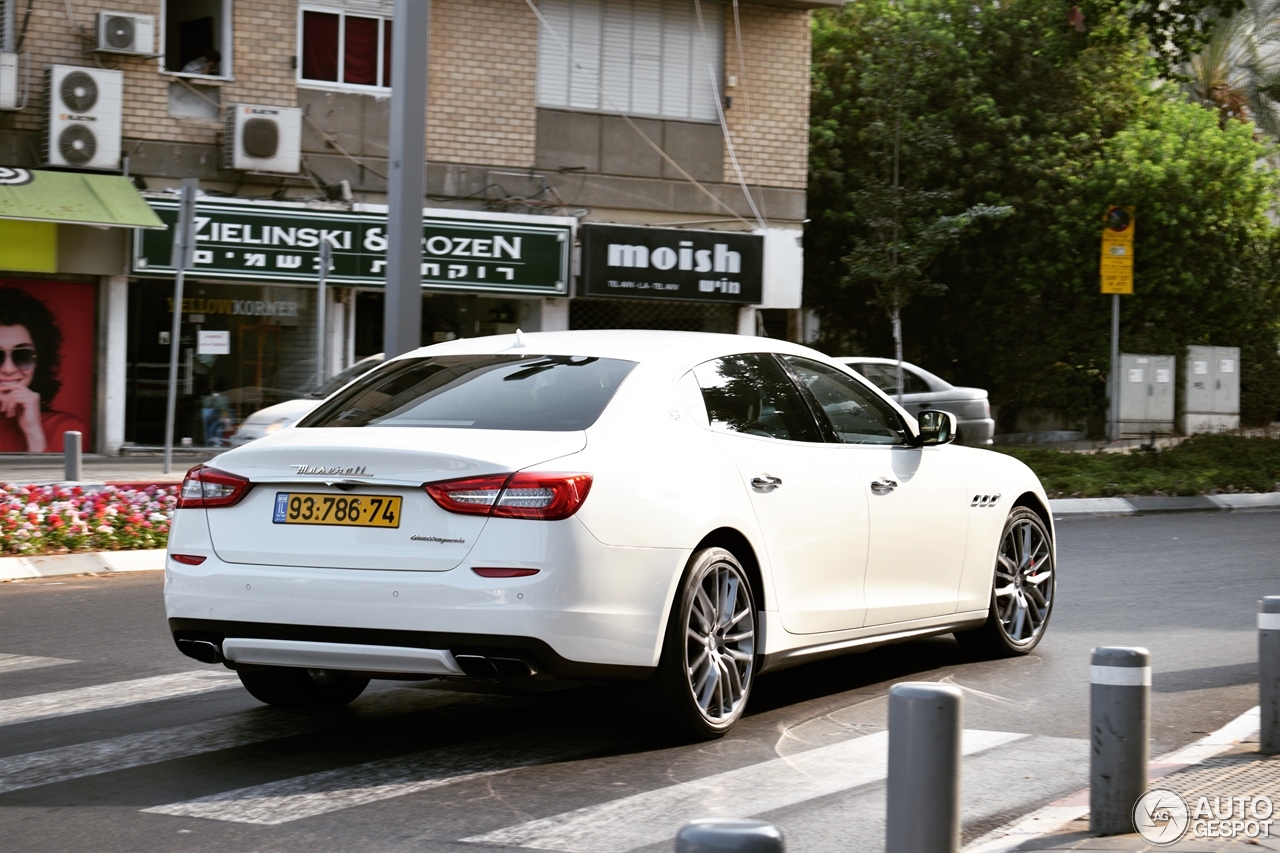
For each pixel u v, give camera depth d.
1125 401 31.80
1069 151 33.19
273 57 24.56
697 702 6.48
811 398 7.64
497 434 6.23
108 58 23.48
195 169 24.14
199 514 6.41
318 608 6.04
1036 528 9.09
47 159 22.83
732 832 2.63
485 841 5.10
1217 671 8.47
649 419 6.56
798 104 28.27
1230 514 20.12
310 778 5.97
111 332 23.58
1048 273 32.41
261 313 24.66
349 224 24.61
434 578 5.89
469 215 25.56
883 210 29.03
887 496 7.74
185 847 5.02
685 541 6.36
